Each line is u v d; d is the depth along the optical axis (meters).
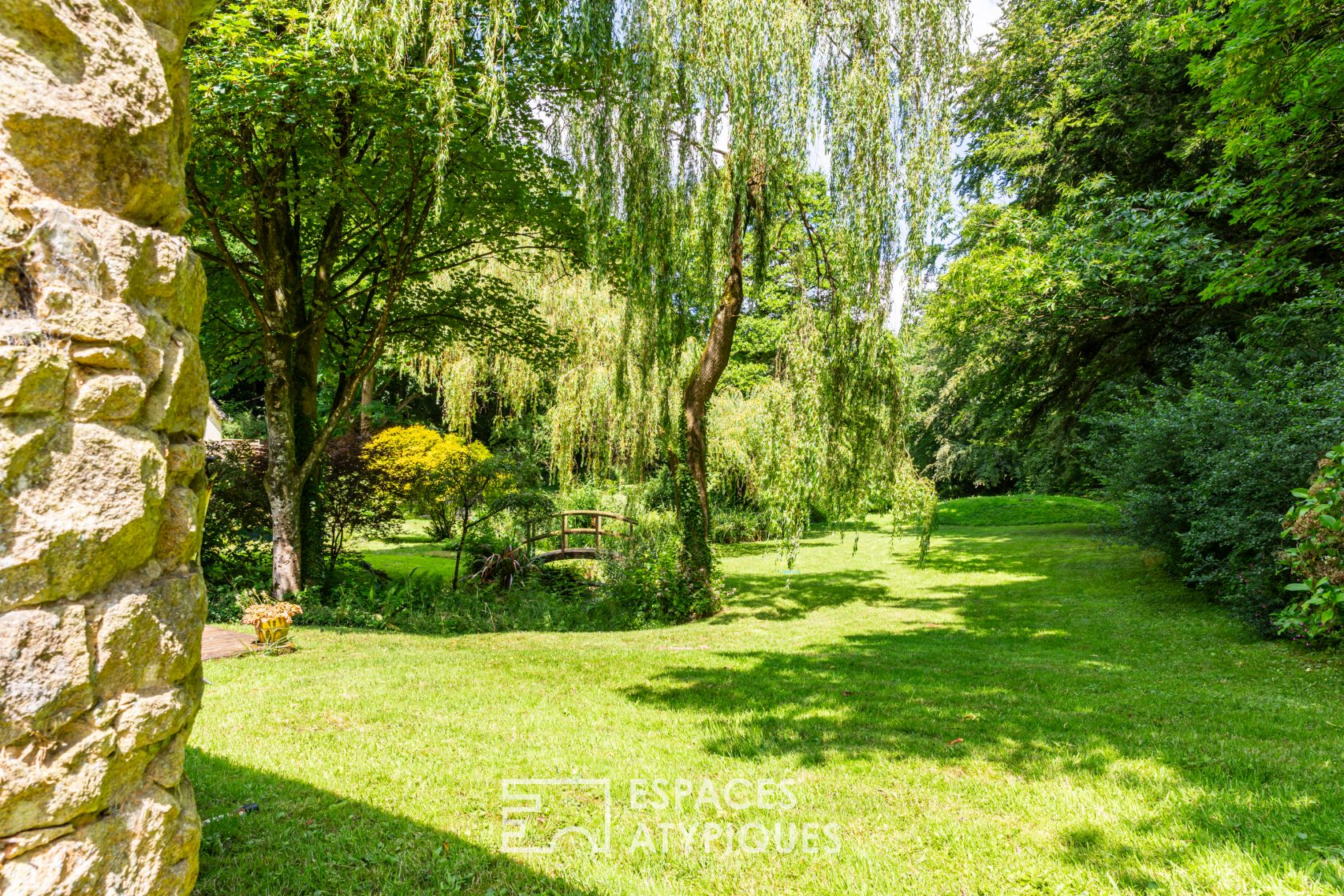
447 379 18.36
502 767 4.06
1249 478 8.80
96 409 1.19
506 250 11.72
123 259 1.25
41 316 1.12
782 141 8.76
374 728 4.73
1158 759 4.26
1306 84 7.47
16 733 1.08
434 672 6.48
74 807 1.15
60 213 1.15
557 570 14.30
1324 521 3.52
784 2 8.51
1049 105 15.11
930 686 6.32
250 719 4.84
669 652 7.90
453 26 7.35
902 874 2.93
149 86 1.32
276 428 10.01
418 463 12.23
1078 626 9.94
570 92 9.30
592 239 9.56
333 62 7.50
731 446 19.31
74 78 1.19
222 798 3.52
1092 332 14.23
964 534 22.22
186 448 1.45
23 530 1.09
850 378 9.88
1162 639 8.78
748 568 17.72
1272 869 2.84
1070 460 18.30
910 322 9.20
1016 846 3.14
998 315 14.76
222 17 7.22
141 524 1.26
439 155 7.46
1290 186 8.52
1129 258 10.09
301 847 3.06
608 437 16.00
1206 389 10.95
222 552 11.16
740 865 3.02
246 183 8.99
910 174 8.84
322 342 11.89
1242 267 8.52
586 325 16.39
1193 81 8.82
